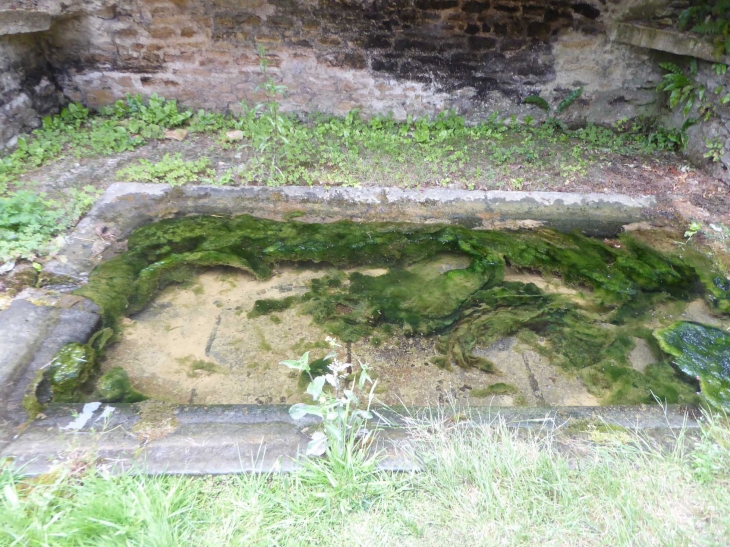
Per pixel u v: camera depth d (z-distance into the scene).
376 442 1.87
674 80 4.58
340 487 1.68
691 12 4.25
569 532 1.62
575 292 3.11
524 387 2.50
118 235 3.22
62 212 3.21
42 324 2.41
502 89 4.94
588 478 1.76
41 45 4.32
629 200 3.82
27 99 4.16
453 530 1.62
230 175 3.75
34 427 1.88
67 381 2.19
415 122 4.98
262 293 2.99
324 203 3.64
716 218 3.68
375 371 2.54
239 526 1.59
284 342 2.68
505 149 4.51
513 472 1.76
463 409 2.09
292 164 3.96
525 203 3.73
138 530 1.53
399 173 3.96
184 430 1.89
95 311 2.59
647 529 1.63
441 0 4.44
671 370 2.52
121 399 2.25
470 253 3.34
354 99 4.89
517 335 2.79
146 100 4.72
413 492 1.73
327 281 3.10
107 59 4.49
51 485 1.63
